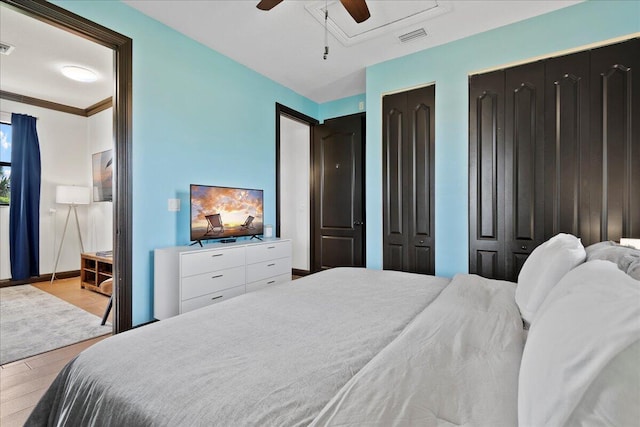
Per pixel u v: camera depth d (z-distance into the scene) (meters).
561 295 0.85
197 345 1.05
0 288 4.30
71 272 5.04
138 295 2.63
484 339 1.03
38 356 2.27
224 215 3.28
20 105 4.56
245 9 2.61
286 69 3.74
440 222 3.14
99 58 3.42
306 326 1.22
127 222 2.54
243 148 3.64
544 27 2.65
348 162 4.50
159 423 0.72
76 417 0.90
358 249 4.39
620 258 1.05
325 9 2.60
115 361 0.96
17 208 4.48
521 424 0.60
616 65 2.39
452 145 3.08
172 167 2.90
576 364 0.54
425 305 1.49
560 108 2.59
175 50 2.92
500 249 2.84
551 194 2.62
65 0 2.20
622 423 0.47
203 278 2.77
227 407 0.73
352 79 4.02
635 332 0.50
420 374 0.80
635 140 2.32
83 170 5.18
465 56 3.01
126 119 2.54
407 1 2.50
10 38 3.03
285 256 3.71
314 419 0.67
